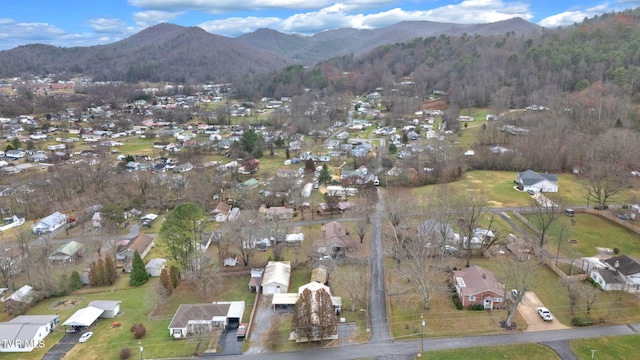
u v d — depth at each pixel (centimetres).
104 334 6250
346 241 8819
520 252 7956
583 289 6594
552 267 7569
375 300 6900
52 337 6203
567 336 5784
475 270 7006
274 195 11850
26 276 8006
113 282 7988
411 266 7394
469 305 6512
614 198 11038
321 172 13312
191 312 6406
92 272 7800
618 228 9250
